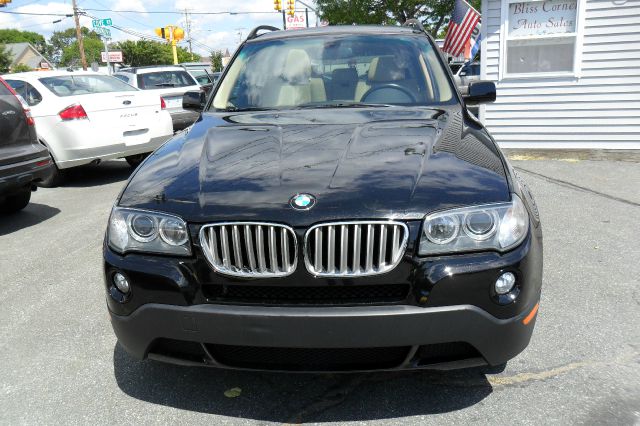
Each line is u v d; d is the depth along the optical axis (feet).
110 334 11.46
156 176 8.87
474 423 8.14
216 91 13.08
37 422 8.63
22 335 11.54
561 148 29.84
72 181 28.17
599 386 8.93
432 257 7.38
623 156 27.50
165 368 9.96
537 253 7.95
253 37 14.67
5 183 18.63
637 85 27.91
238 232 7.59
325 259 7.48
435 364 7.64
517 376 9.28
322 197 7.63
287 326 7.36
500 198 7.73
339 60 12.85
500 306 7.44
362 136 9.54
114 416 8.68
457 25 38.93
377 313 7.23
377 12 76.33
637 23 27.17
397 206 7.46
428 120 10.34
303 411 8.57
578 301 12.00
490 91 12.53
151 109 28.19
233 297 7.73
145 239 7.98
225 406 8.78
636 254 14.61
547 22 28.60
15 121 19.35
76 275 14.85
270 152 9.11
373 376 9.37
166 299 7.77
